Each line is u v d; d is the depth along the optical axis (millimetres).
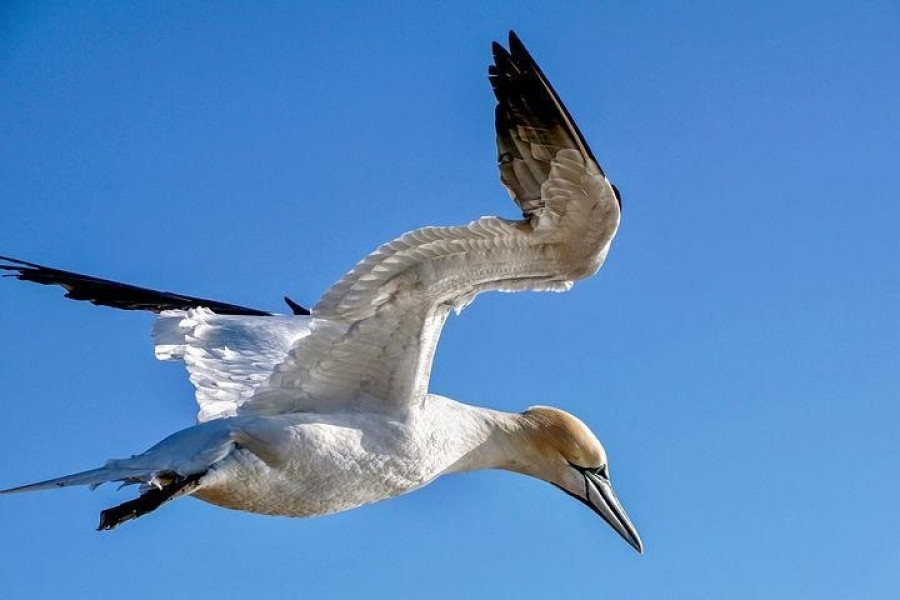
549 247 13648
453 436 15836
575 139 12883
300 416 14633
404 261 13938
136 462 13953
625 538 17000
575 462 17078
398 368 14727
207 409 15500
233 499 14492
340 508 14922
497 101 13312
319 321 14383
